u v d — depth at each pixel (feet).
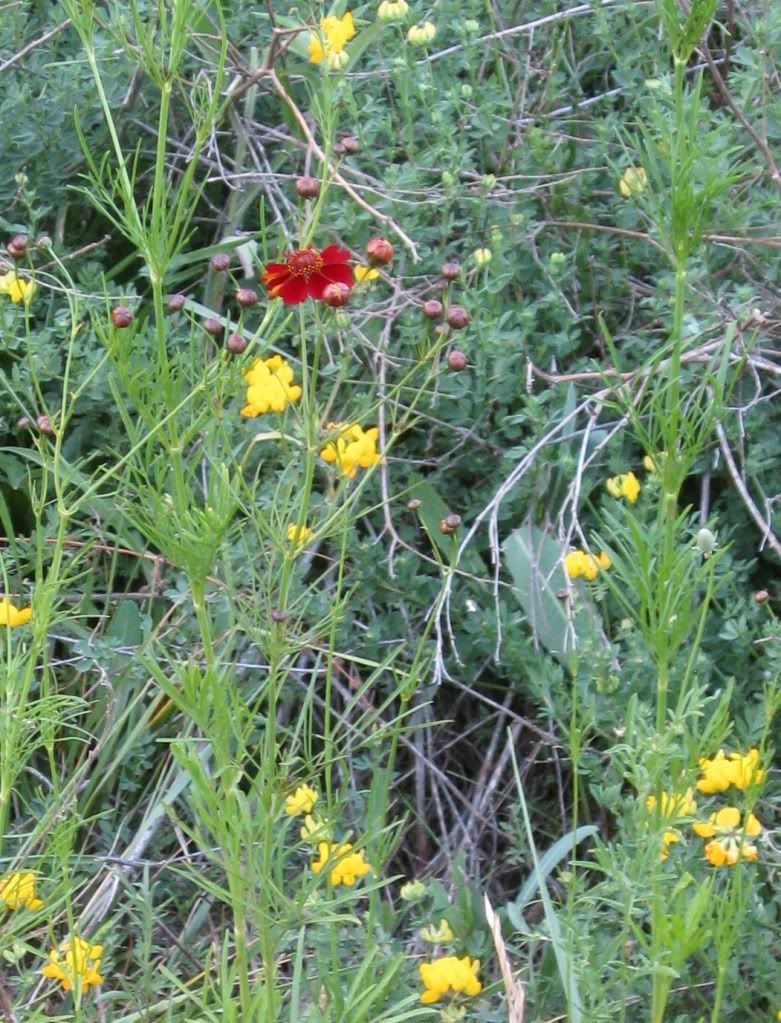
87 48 1.61
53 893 1.68
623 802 1.75
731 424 2.01
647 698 1.85
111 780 1.92
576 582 1.93
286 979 1.78
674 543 1.58
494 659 1.98
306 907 1.63
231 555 1.86
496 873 1.94
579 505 2.02
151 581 1.96
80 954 1.68
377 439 2.01
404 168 2.10
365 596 1.98
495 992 1.78
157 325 1.59
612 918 1.73
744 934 1.74
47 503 1.99
